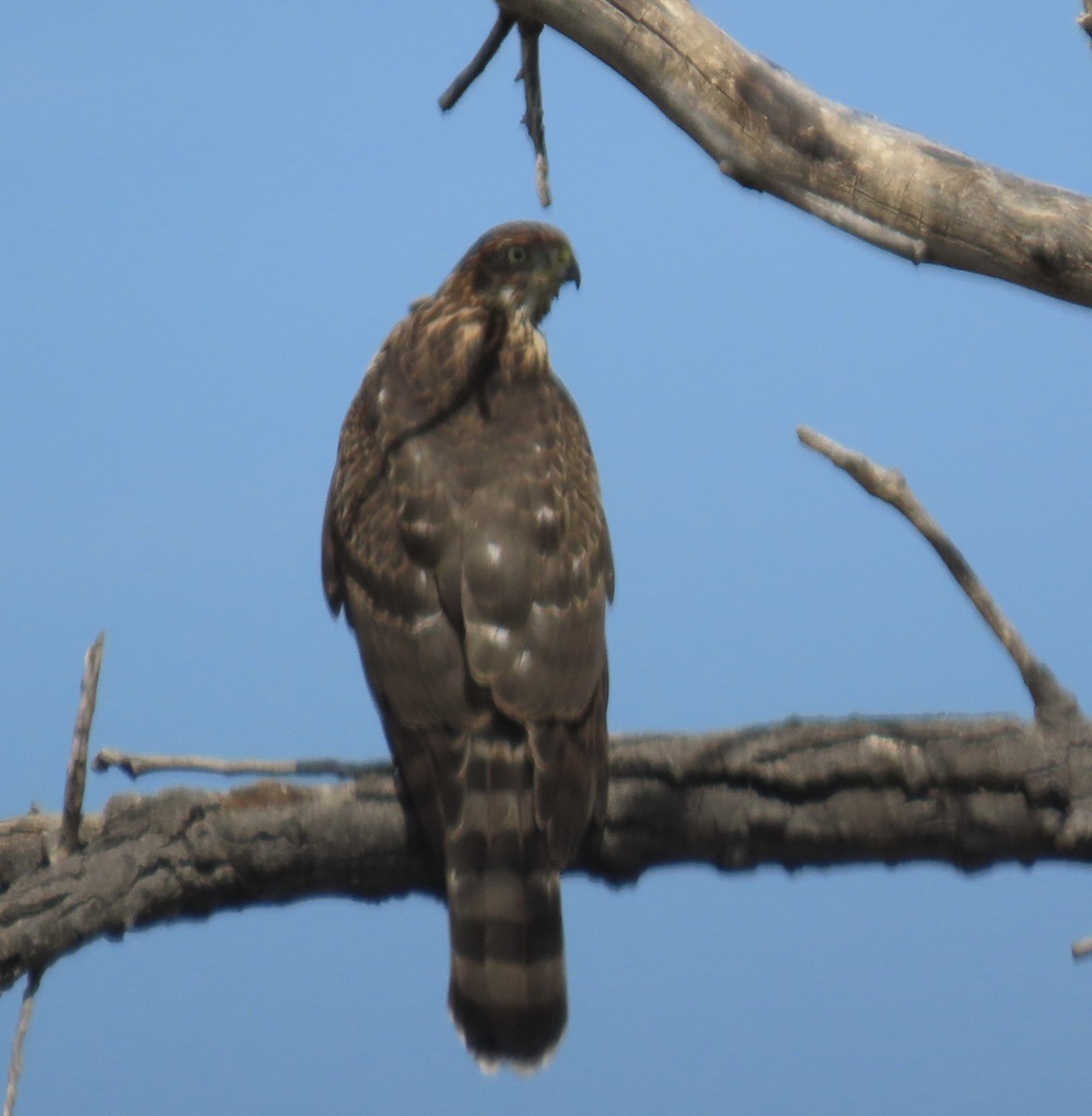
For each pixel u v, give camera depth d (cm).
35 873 825
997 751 816
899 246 750
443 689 926
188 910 848
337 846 863
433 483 1006
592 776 879
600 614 986
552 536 987
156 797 840
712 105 806
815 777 834
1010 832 823
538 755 896
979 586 803
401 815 880
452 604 953
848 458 763
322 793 867
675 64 811
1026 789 812
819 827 840
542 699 911
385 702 951
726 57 802
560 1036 878
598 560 1016
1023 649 810
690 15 811
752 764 841
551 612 951
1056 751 812
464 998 880
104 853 826
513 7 847
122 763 842
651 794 862
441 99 916
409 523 991
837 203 787
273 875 850
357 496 1043
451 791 897
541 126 888
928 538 784
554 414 1092
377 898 896
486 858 888
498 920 882
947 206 764
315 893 879
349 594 1008
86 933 816
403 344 1131
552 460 1036
